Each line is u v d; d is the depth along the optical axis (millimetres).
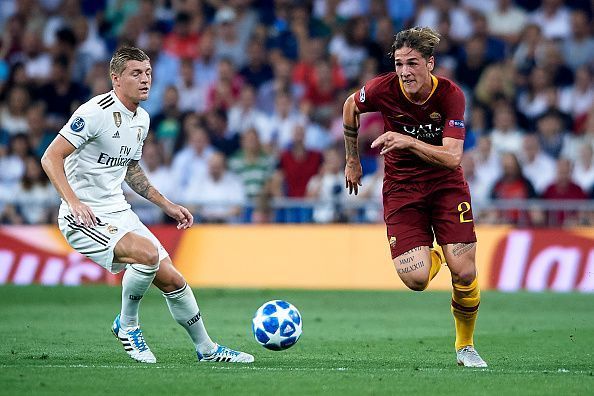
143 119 27875
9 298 46375
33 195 58906
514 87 62969
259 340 27312
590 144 57938
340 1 69250
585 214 51719
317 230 52812
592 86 62875
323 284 52031
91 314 40438
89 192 27312
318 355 29250
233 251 53219
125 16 70875
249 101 63188
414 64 25766
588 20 66750
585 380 23844
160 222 56000
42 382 23062
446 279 51375
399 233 26922
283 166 58344
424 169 26672
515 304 44719
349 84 64812
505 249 51031
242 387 22547
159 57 67812
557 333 35188
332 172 56688
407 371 25406
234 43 67812
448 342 32750
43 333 34188
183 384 22875
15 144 61844
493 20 67562
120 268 27359
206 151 59938
